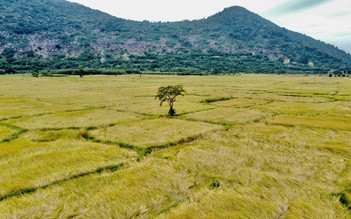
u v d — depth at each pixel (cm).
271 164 2116
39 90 8381
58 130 3278
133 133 3114
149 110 4791
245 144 2680
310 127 3453
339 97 6631
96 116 4194
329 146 2558
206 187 1664
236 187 1664
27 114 4278
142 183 1709
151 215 1320
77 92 7875
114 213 1345
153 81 12450
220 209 1367
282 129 3331
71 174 1872
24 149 2456
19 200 1482
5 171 1919
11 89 8575
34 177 1816
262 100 6228
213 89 8744
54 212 1355
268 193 1567
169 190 1617
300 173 1925
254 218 1283
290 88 9025
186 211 1347
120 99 6331
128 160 2194
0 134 2980
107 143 2747
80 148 2492
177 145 2698
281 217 1302
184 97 6681
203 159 2198
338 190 1630
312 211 1347
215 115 4328
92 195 1549
